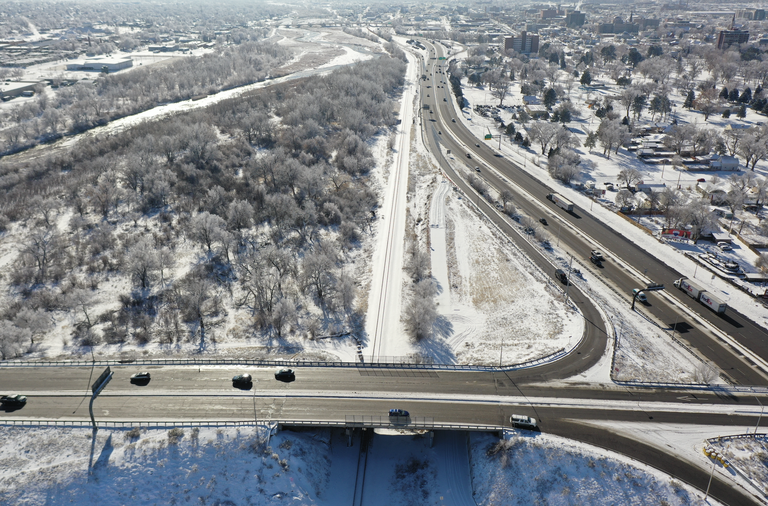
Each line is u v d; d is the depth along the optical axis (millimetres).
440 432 90125
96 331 115312
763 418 86312
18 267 137875
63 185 185375
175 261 143500
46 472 77125
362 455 86250
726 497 73125
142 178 183875
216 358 103312
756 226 156750
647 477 75750
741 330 111250
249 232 158375
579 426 84062
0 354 105062
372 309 122312
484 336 110562
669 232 152625
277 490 76250
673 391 92438
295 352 106312
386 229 163500
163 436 81250
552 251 146750
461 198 182500
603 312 116562
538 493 75938
